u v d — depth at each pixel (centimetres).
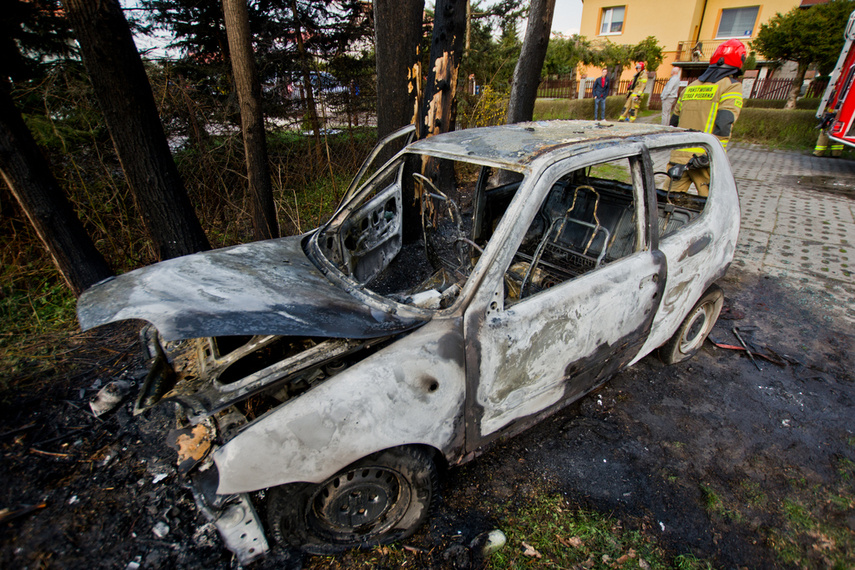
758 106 1410
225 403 145
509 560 180
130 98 314
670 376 296
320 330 147
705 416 261
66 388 285
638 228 221
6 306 368
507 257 172
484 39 995
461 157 205
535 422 213
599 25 2002
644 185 215
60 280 408
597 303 200
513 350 177
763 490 213
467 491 212
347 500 170
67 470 225
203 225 481
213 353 171
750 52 1620
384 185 307
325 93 713
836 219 555
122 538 190
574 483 217
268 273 189
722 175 274
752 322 354
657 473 222
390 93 425
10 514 197
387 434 158
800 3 1681
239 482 143
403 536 185
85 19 283
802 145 1073
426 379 162
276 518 158
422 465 174
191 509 204
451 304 179
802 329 342
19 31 416
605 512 202
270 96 669
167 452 236
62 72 420
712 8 1856
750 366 305
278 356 190
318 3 696
